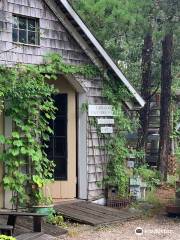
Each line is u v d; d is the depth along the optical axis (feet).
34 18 36.50
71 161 40.01
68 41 38.55
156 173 54.60
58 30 37.88
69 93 40.06
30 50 35.88
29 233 27.76
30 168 34.73
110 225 34.47
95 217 35.22
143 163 52.60
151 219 37.22
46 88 34.53
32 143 34.40
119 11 47.52
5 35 34.45
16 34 35.47
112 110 41.50
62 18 38.01
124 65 66.39
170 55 55.16
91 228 33.24
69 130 40.04
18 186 33.71
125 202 41.01
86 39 39.37
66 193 39.81
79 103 40.22
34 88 33.91
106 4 49.39
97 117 40.75
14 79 33.58
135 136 59.31
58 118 40.09
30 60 35.86
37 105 34.40
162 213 39.32
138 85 65.46
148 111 57.88
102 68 40.75
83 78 39.60
